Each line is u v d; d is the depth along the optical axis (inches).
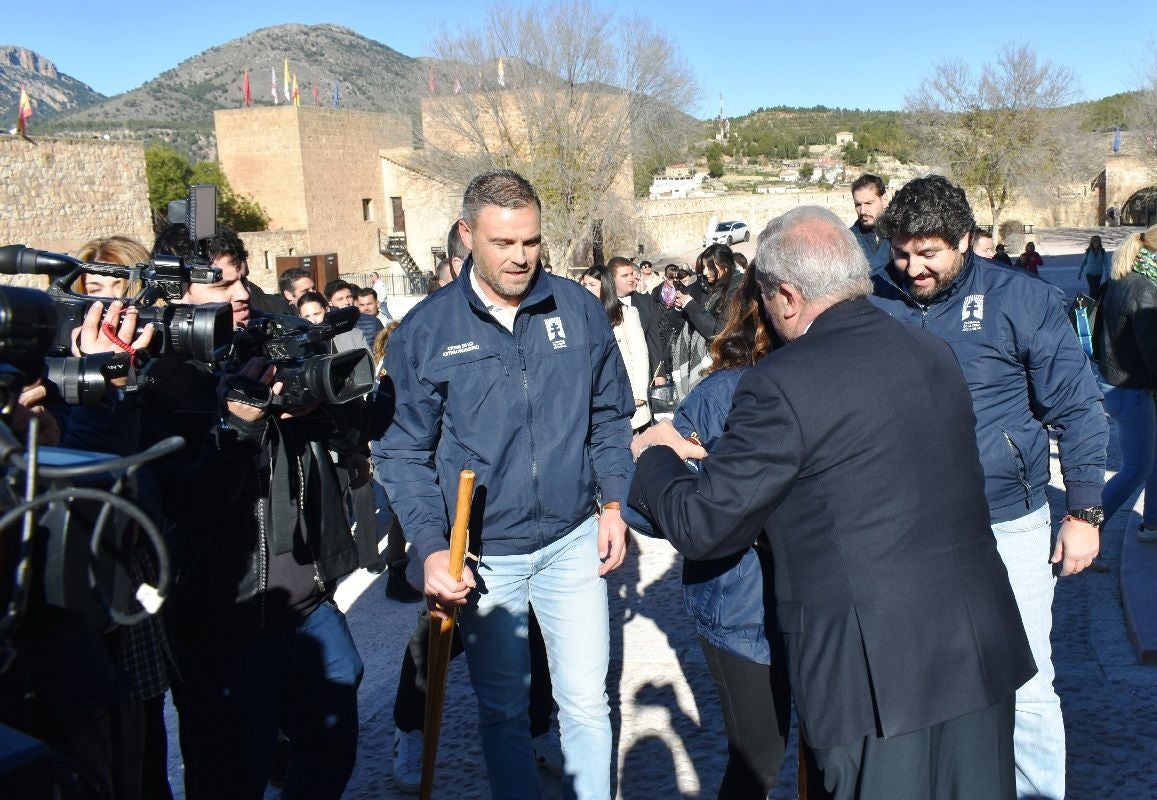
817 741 83.0
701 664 167.2
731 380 104.3
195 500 98.7
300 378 95.0
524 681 116.6
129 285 114.9
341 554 114.3
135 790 92.3
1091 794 122.3
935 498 82.7
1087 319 192.2
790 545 85.7
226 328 93.4
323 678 115.7
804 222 91.1
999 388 116.4
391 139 1776.6
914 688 80.0
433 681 113.0
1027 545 116.3
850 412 81.5
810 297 88.9
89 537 59.9
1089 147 1609.3
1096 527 113.7
